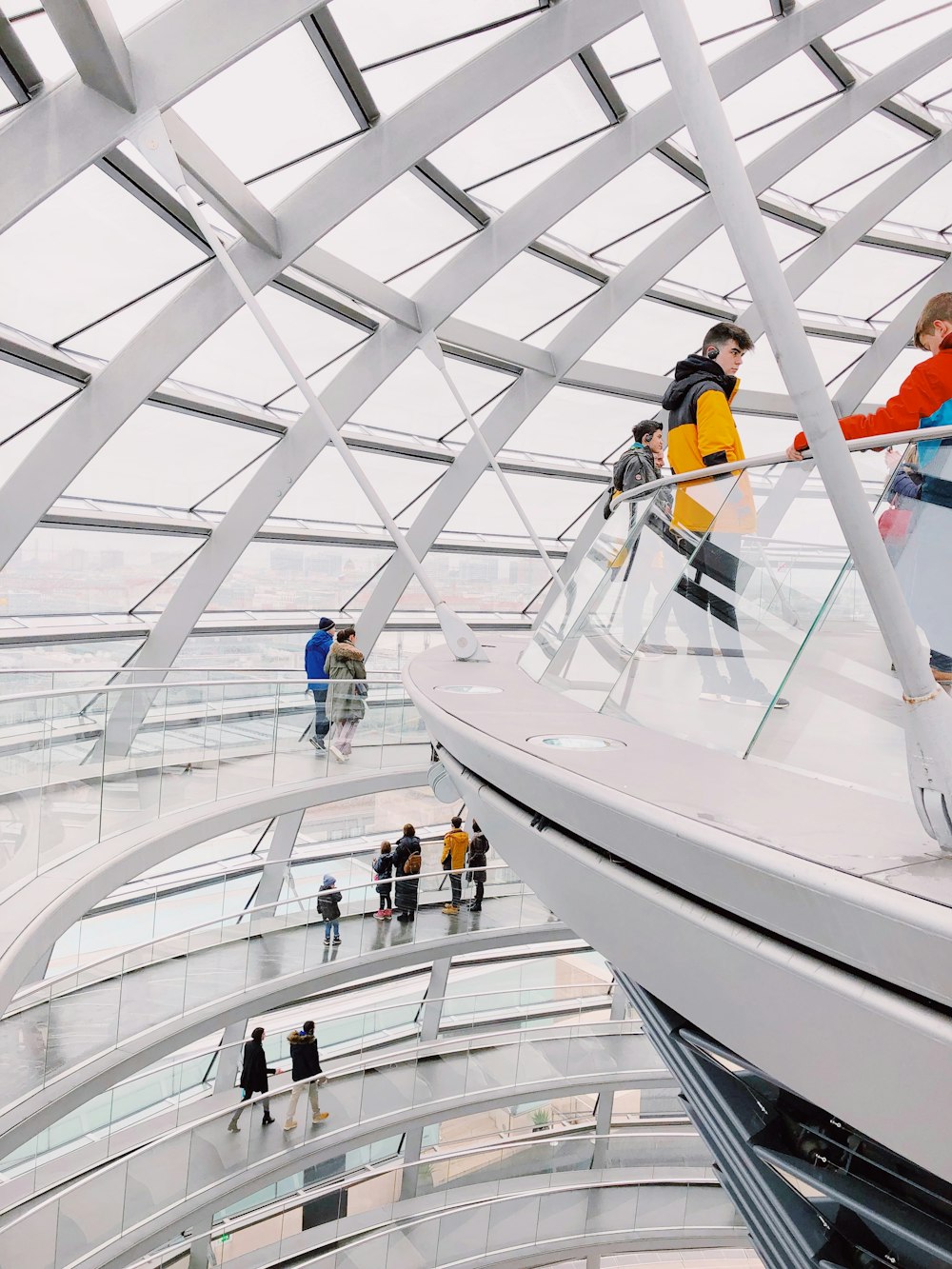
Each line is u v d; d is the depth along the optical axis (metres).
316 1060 18.69
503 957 26.42
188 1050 21.70
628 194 18.56
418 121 13.52
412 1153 23.38
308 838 23.84
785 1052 2.39
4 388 13.16
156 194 12.27
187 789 14.82
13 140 10.24
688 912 2.55
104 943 18.14
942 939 1.77
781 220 21.48
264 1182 17.61
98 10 9.34
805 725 3.17
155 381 13.90
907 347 26.23
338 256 16.20
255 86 12.11
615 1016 24.38
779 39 16.22
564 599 6.82
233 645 21.23
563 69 14.63
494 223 16.92
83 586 17.58
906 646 2.11
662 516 4.99
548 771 3.19
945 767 2.08
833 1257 3.38
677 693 4.06
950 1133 1.94
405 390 20.05
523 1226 21.61
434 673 6.79
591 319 20.33
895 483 3.17
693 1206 22.80
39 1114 12.89
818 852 2.19
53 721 11.55
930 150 21.58
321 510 21.23
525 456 23.53
